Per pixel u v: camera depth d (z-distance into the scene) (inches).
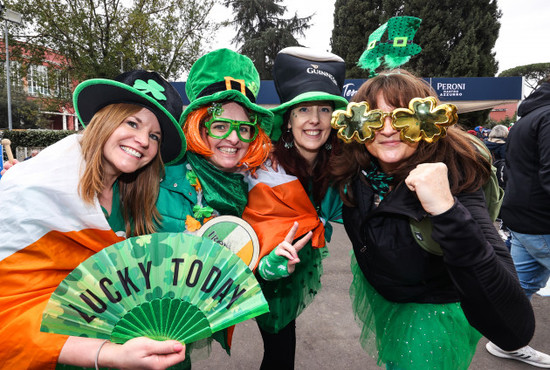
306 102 73.8
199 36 677.3
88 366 42.1
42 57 633.0
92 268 45.1
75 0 579.5
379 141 55.0
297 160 77.5
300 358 105.5
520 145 96.4
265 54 1118.4
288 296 79.0
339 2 909.8
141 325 44.9
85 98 56.1
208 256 48.2
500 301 41.1
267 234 69.4
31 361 42.2
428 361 58.2
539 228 95.3
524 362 102.8
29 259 46.2
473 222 40.7
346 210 66.4
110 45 587.8
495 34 824.9
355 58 873.5
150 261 47.0
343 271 174.7
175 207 64.4
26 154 592.1
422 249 54.6
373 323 71.4
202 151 64.8
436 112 49.6
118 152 54.0
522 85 422.6
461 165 52.8
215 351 110.6
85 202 50.0
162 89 60.7
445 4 817.5
